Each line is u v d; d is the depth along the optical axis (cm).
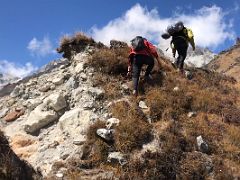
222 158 999
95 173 927
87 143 1002
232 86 1435
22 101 1326
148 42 1222
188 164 954
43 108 1197
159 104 1116
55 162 963
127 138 991
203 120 1109
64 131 1093
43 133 1127
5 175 811
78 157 982
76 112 1123
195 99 1191
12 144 1101
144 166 931
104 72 1273
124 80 1245
